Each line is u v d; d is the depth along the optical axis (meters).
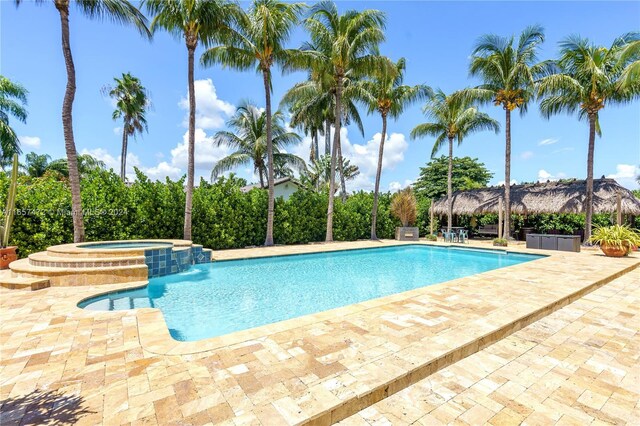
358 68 15.04
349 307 4.59
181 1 10.37
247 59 13.27
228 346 3.28
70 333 3.68
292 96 15.98
